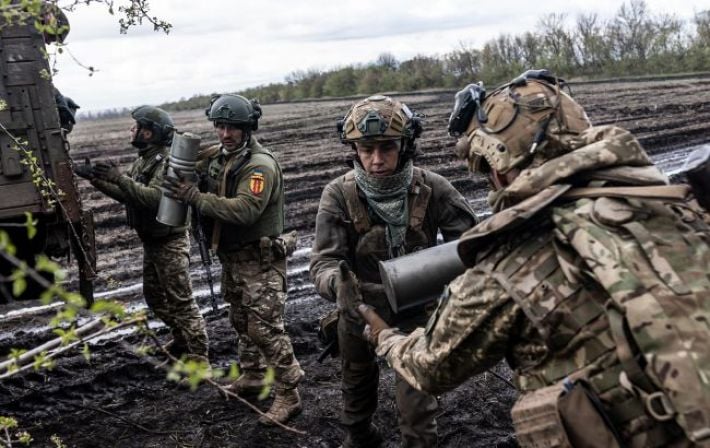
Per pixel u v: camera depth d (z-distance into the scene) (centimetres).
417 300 294
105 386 504
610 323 196
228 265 443
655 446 193
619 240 198
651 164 218
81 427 452
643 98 1867
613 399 199
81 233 418
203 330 517
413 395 336
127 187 472
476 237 215
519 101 224
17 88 390
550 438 202
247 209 420
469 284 220
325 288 349
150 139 500
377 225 353
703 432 178
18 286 163
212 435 439
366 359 371
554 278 206
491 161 225
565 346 205
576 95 2008
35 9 225
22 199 391
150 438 438
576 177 213
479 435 432
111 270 778
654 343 186
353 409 384
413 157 355
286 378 444
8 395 489
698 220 212
